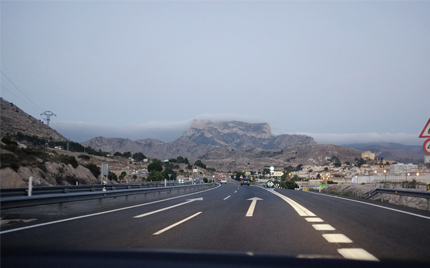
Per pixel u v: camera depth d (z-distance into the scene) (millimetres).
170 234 8617
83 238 8016
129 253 6500
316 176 182750
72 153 104312
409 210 14570
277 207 16344
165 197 26141
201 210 15008
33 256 6219
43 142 99875
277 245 7266
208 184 54469
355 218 11828
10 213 13711
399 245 7270
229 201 20969
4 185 30703
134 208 16156
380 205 17219
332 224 10352
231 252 6609
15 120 116250
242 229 9422
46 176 39156
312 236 8320
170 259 6043
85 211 14695
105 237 8156
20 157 37719
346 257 6215
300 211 14312
